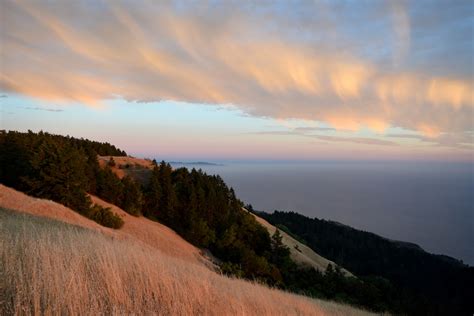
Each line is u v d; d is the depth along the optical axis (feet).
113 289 13.84
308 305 31.65
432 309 118.73
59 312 10.97
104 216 108.37
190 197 159.53
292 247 183.83
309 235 301.63
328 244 283.38
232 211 180.65
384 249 282.36
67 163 111.86
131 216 139.33
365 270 225.15
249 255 110.73
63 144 155.94
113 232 78.69
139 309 13.38
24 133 161.27
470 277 198.90
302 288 108.27
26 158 120.06
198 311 15.49
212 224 163.02
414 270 232.94
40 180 110.11
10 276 12.68
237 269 80.59
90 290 13.21
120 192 145.28
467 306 153.28
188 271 24.44
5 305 11.14
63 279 13.15
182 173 204.44
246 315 17.11
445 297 175.52
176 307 14.23
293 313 23.00
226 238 140.46
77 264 15.48
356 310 54.03
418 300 121.29
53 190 107.96
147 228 126.52
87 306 12.10
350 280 116.67
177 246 117.50
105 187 142.92
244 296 22.45
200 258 113.91
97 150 266.16
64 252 17.44
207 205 165.89
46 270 13.41
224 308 16.87
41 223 54.29
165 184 167.43
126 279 15.94
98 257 17.24
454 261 272.92
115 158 245.45
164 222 160.66
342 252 264.93
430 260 256.73
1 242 16.38
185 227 154.81
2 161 123.65
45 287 12.31
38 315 10.60
